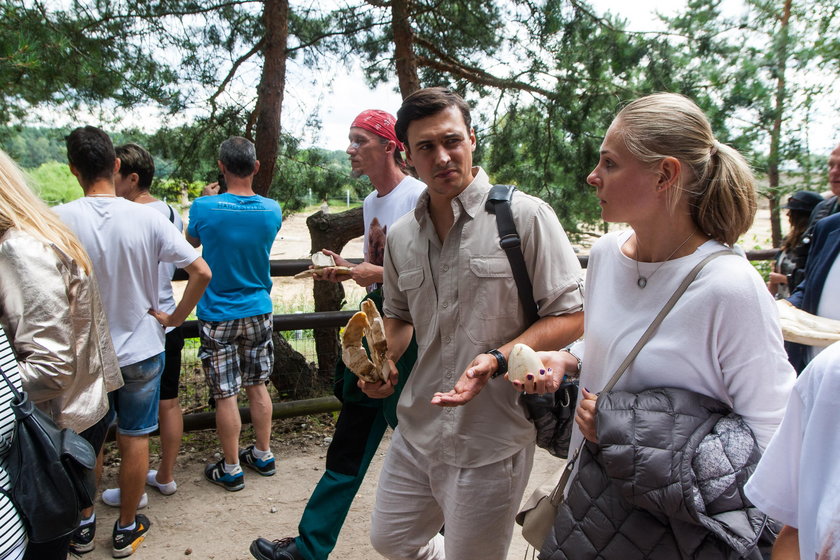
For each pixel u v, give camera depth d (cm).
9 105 496
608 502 133
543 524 169
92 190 259
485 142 742
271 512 317
